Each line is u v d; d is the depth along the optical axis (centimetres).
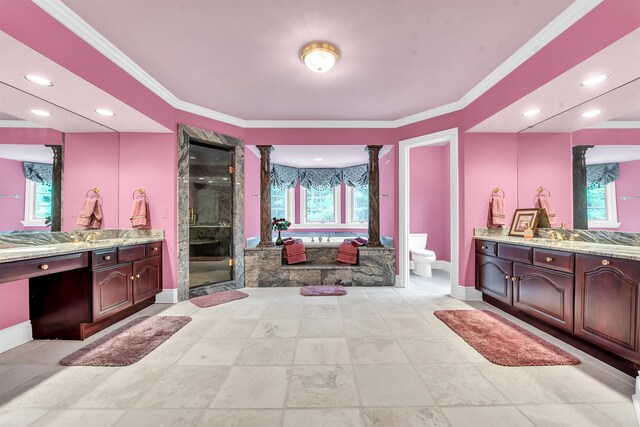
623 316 159
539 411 132
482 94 271
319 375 161
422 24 183
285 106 322
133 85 236
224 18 177
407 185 362
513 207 304
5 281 155
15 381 156
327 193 607
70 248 200
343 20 179
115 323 242
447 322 239
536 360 176
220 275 376
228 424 124
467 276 309
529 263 230
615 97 213
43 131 229
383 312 267
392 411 132
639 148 203
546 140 271
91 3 163
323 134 372
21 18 148
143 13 172
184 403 137
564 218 256
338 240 521
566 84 196
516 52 215
